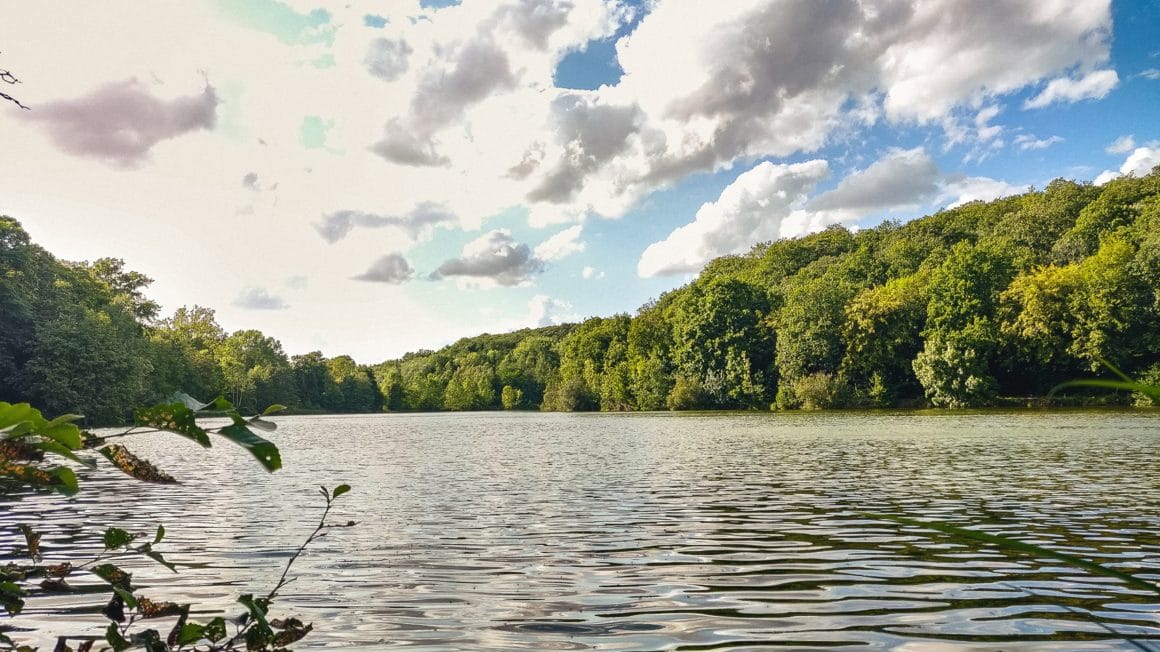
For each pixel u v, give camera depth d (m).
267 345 112.94
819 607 6.23
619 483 15.78
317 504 13.20
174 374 76.69
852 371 65.88
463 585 7.14
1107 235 61.88
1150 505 11.55
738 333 74.38
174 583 7.30
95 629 5.68
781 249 105.94
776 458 21.14
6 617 5.97
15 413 1.94
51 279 55.66
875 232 103.31
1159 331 52.47
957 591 6.70
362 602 6.54
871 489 13.98
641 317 96.00
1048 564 7.73
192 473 19.92
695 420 53.62
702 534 9.70
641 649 5.23
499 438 37.41
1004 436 27.62
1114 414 42.66
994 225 84.44
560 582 7.22
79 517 11.86
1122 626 5.60
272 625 2.73
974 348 57.56
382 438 39.34
